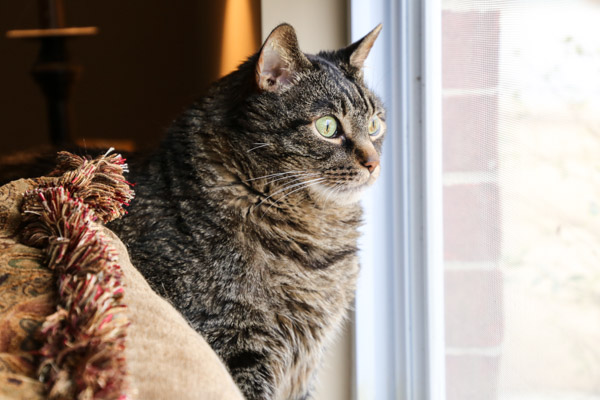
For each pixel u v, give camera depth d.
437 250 1.74
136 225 1.37
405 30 1.78
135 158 1.57
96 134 4.41
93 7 4.33
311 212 1.46
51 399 0.64
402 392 1.84
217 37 3.06
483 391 1.52
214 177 1.39
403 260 1.82
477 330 1.54
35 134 4.41
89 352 0.66
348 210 1.53
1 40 4.38
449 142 1.67
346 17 1.91
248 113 1.41
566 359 1.23
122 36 4.36
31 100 4.42
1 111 4.42
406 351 1.82
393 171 1.82
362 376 1.88
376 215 1.84
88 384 0.64
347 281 1.51
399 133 1.80
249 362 1.32
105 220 0.96
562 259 1.23
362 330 1.86
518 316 1.38
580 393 1.19
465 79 1.57
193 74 4.29
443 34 1.67
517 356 1.39
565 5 1.20
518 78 1.35
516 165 1.37
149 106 4.41
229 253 1.33
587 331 1.16
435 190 1.74
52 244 0.81
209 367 0.77
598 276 1.13
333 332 1.53
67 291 0.73
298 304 1.39
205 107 1.49
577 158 1.18
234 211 1.37
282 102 1.41
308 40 1.92
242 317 1.32
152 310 0.80
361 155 1.44
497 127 1.44
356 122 1.46
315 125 1.42
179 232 1.35
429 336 1.76
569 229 1.21
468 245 1.58
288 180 1.42
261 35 1.92
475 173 1.54
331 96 1.43
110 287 0.74
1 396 0.64
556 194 1.24
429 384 1.77
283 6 1.90
